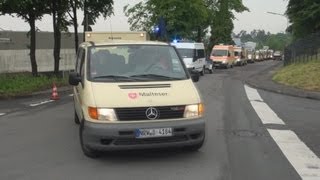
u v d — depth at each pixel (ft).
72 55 177.37
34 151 34.55
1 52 162.91
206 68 156.76
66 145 36.29
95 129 30.45
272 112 52.75
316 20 191.01
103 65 34.17
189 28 183.52
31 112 53.88
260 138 38.29
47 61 179.01
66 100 66.69
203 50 147.02
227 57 205.26
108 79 33.17
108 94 31.35
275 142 36.86
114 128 30.22
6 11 89.40
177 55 35.68
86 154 32.40
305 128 42.70
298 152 33.78
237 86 93.56
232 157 32.50
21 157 32.94
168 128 30.60
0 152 34.37
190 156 32.68
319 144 36.32
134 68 34.04
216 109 55.11
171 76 33.83
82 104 33.01
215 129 42.09
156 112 30.73
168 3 177.58
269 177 28.27
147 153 33.40
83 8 108.27
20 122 46.75
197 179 27.96
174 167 30.30
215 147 35.14
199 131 31.48
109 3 111.55
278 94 75.77
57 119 48.39
